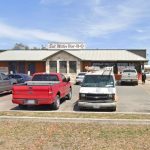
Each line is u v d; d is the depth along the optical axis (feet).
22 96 53.88
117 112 51.19
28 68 161.17
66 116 46.57
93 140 33.47
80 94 53.42
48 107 58.90
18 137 34.81
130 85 128.26
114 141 33.04
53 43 178.60
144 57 174.19
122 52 165.58
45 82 59.98
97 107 52.49
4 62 162.71
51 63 157.28
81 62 155.94
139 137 34.73
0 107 59.26
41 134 36.19
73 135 35.65
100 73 59.06
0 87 77.30
